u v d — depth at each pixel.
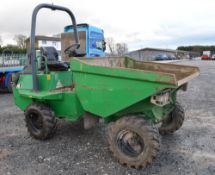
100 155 3.78
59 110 4.20
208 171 3.28
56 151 3.95
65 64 4.52
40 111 4.17
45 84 4.30
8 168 3.43
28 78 4.52
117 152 3.44
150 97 3.15
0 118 5.97
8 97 9.05
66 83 4.44
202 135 4.56
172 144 4.16
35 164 3.54
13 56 11.19
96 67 3.38
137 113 3.47
